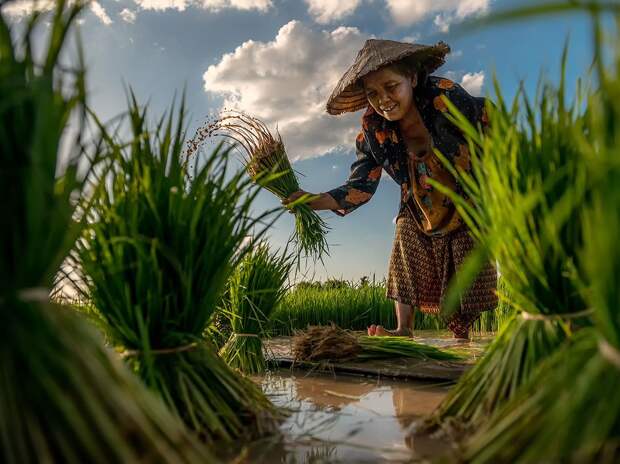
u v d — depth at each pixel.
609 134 0.82
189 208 1.48
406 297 3.91
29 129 0.92
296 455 1.27
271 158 3.79
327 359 2.87
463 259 3.61
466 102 3.40
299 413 1.74
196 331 1.55
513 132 1.29
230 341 2.88
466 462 0.92
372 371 2.57
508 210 1.24
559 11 0.60
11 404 0.83
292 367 2.97
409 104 3.45
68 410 0.83
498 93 1.35
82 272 1.40
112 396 0.89
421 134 3.61
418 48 3.26
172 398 1.41
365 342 3.06
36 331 0.89
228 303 2.97
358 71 3.34
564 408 0.82
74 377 0.87
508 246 1.29
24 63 0.94
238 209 1.60
